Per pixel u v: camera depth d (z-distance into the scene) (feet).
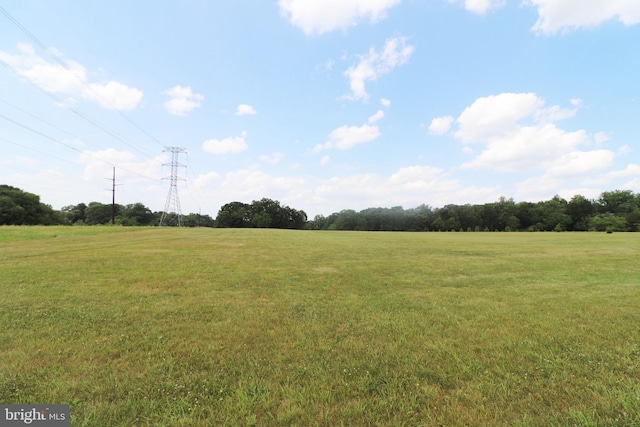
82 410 8.42
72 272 29.07
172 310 17.76
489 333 14.29
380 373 10.44
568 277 29.63
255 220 334.85
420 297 21.50
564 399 8.97
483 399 8.95
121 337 13.47
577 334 14.14
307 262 39.14
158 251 48.93
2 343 12.65
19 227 92.68
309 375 10.32
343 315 17.15
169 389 9.43
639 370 10.66
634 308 18.62
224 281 26.35
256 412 8.40
